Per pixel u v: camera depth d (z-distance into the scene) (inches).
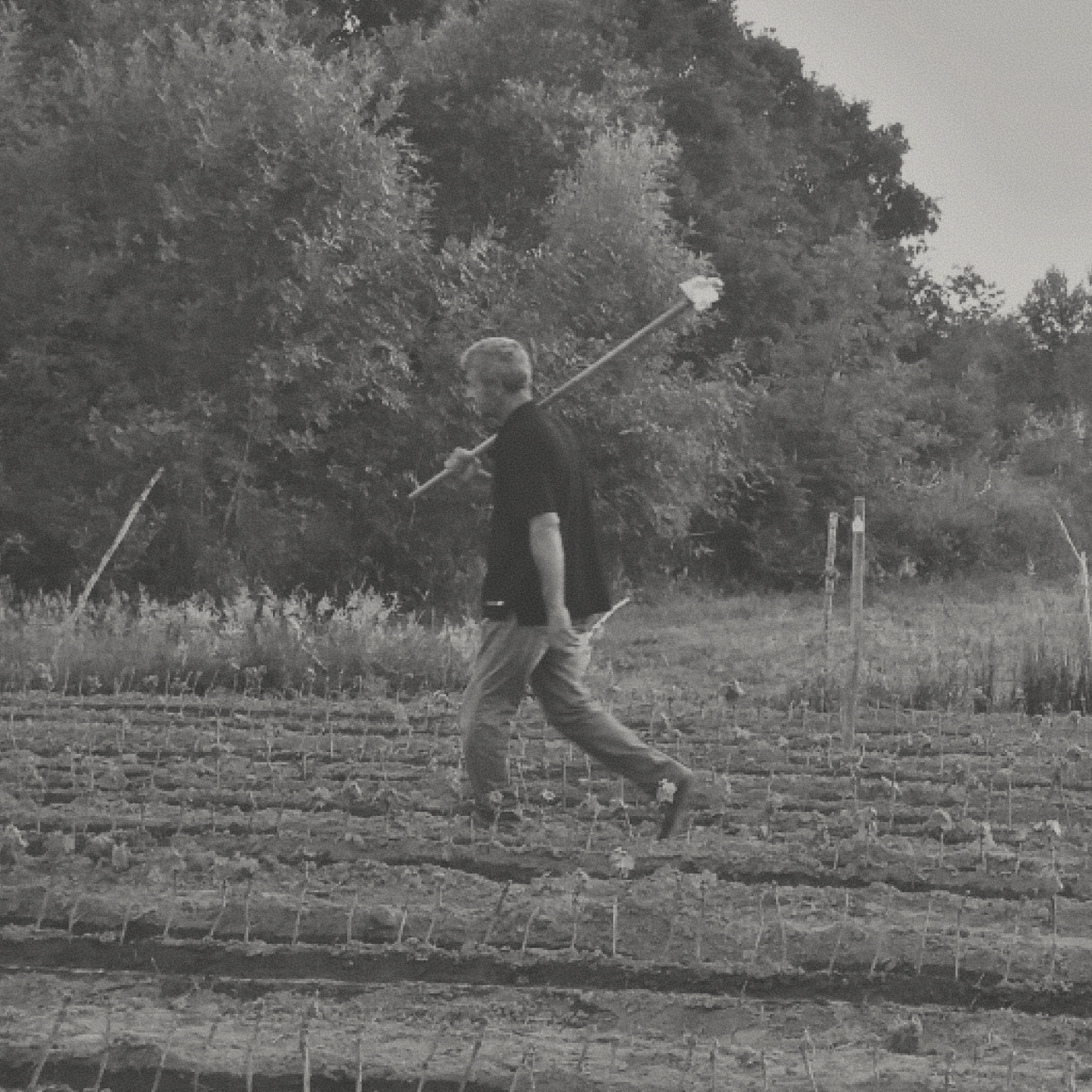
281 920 383.6
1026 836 496.7
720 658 1093.8
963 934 378.9
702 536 1888.5
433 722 741.3
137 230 1336.1
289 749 639.1
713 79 2358.5
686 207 2108.8
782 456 1900.8
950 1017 336.2
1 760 585.0
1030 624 1131.9
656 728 730.8
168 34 1454.2
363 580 1422.2
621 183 1540.4
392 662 914.7
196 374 1336.1
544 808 528.4
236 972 362.9
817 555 1877.5
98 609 1130.7
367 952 365.7
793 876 438.9
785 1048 319.9
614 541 1574.8
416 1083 297.0
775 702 856.3
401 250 1391.5
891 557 1936.5
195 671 884.6
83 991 346.0
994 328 3152.1
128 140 1336.1
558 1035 323.6
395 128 1589.6
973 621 1336.1
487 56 1657.2
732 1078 299.1
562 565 466.9
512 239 1676.9
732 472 1722.4
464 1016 332.2
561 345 1469.0
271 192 1339.8
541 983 359.3
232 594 1285.7
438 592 1460.4
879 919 392.5
